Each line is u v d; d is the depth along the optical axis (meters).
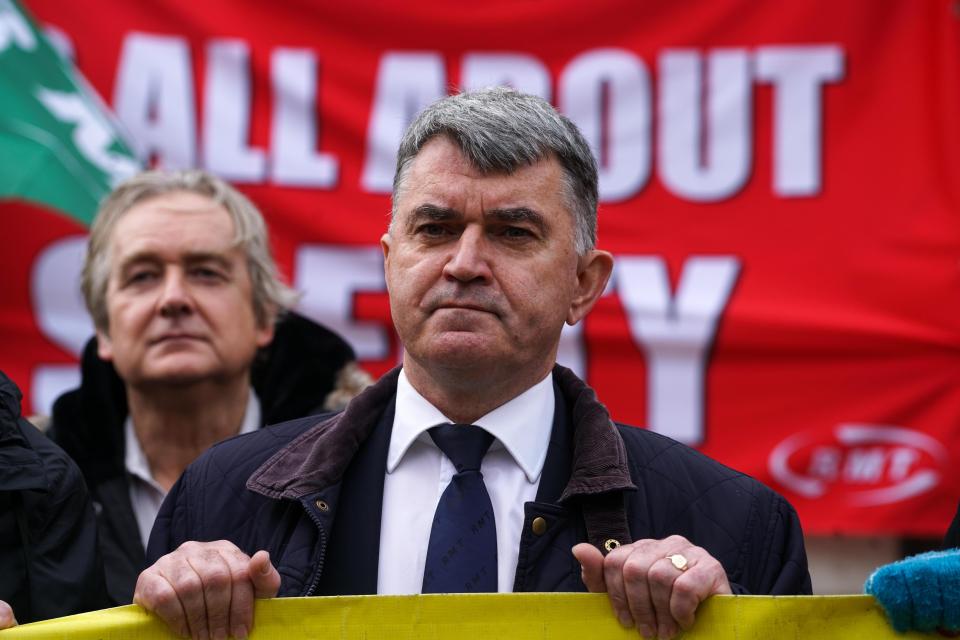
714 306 10.81
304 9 11.30
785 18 11.02
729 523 5.88
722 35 11.07
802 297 10.80
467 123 5.83
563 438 6.07
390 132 11.20
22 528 6.12
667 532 5.85
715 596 5.32
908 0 10.90
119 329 8.08
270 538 5.86
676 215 10.97
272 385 8.38
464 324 5.65
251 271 8.38
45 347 11.02
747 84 11.01
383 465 5.94
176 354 7.98
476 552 5.66
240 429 8.35
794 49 10.99
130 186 8.49
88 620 5.36
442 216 5.75
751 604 5.32
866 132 10.89
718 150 11.00
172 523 6.11
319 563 5.68
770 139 10.96
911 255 10.74
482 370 5.71
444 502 5.75
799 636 5.32
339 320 11.01
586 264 6.23
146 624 5.36
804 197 10.89
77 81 11.16
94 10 11.21
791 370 10.73
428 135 5.92
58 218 11.08
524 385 5.96
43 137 11.10
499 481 5.88
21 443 6.25
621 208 11.01
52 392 11.00
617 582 5.30
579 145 6.05
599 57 11.13
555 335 5.93
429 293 5.71
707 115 11.02
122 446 8.13
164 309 8.01
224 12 11.27
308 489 5.80
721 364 10.77
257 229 8.52
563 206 5.91
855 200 10.86
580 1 11.18
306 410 8.28
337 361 8.42
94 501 7.92
